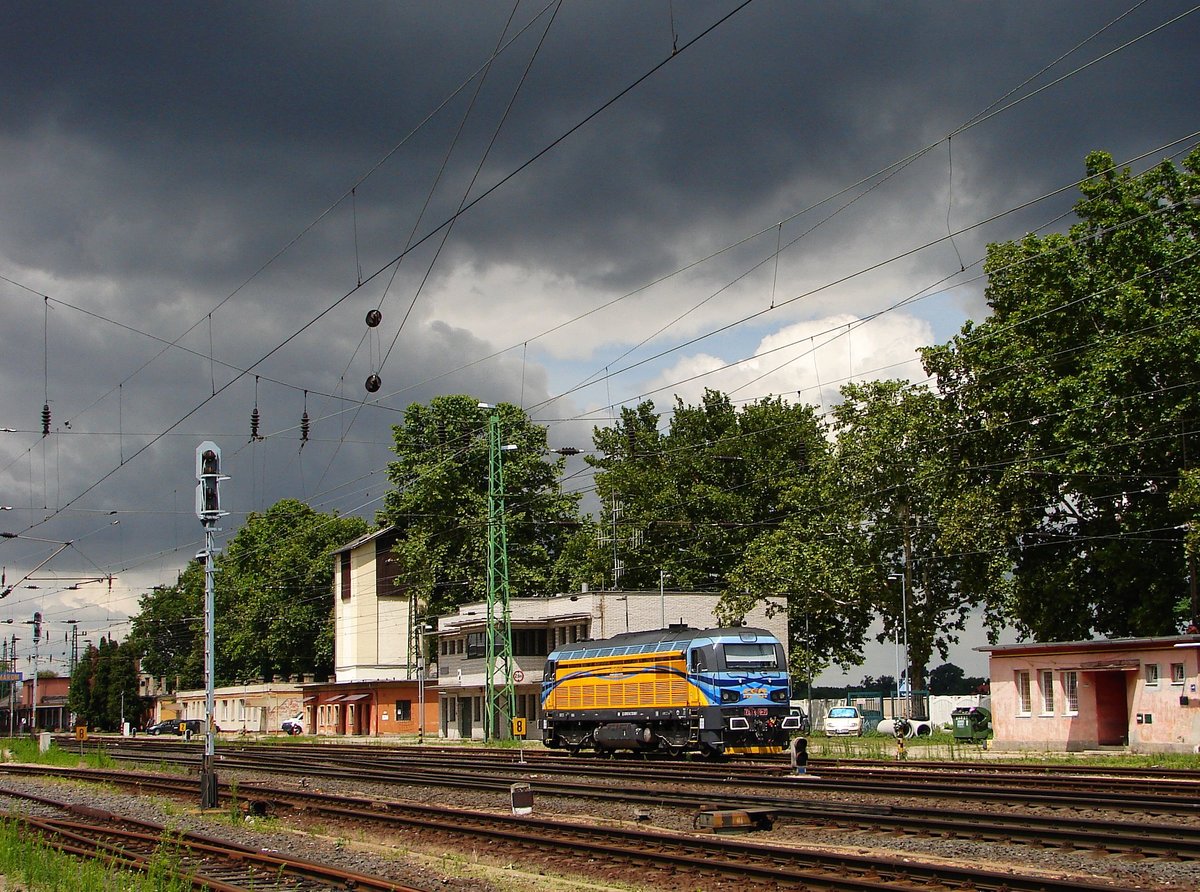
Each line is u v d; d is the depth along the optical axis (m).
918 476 53.84
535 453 73.38
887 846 17.52
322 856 19.16
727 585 66.50
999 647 43.34
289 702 97.81
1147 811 19.95
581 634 62.34
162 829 23.08
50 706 153.62
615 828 19.58
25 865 17.86
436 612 73.56
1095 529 49.44
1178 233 44.16
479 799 27.33
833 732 59.88
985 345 49.78
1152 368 43.25
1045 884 13.17
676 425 76.81
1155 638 37.31
